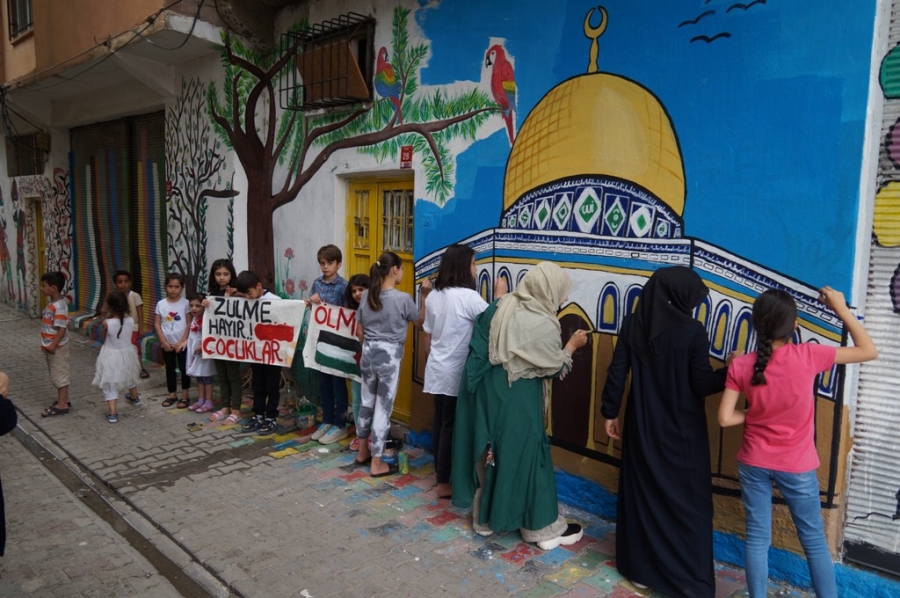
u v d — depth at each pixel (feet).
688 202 12.13
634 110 12.76
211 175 24.30
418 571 11.86
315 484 15.78
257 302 19.08
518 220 14.97
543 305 12.41
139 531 13.78
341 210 20.33
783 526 11.14
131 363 20.99
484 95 15.48
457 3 15.94
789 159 10.87
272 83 22.43
